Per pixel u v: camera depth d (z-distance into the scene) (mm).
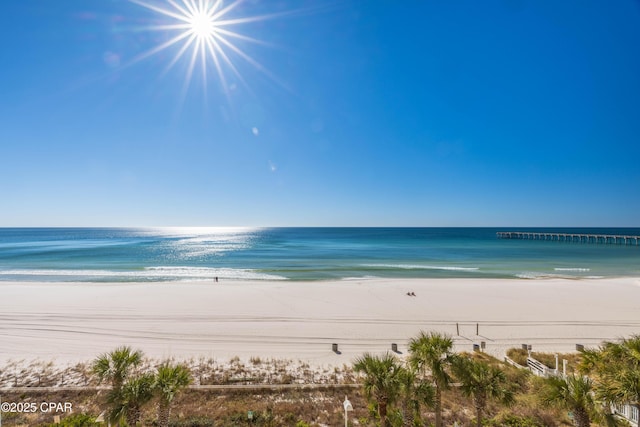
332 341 17609
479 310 23156
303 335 18375
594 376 8133
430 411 10656
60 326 19297
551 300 25922
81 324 19672
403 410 8383
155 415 10273
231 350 16219
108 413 7371
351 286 31328
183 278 37688
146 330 18812
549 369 13422
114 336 17844
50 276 38938
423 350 8492
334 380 13227
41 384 12508
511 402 8070
